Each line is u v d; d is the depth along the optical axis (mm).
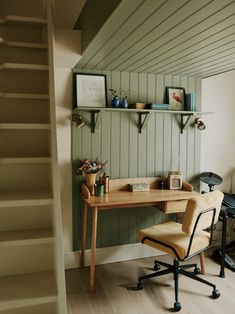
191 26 1939
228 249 3512
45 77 2168
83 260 3154
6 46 2131
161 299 2596
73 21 3012
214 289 2627
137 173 3363
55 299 1554
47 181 1982
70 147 3102
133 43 2264
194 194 3086
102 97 3139
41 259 1847
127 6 1641
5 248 1786
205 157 3680
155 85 3383
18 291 1606
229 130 3770
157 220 3494
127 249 3369
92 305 2500
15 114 2057
